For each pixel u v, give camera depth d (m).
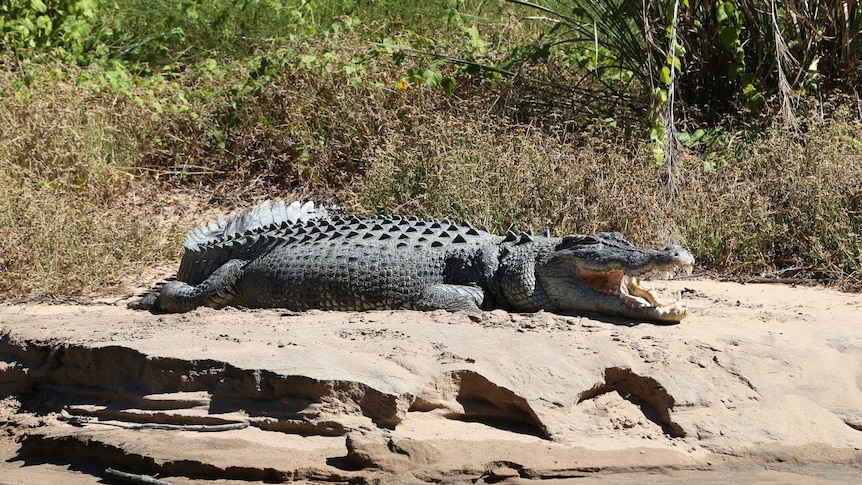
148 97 20.45
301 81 19.53
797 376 9.33
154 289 13.66
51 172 17.64
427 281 11.73
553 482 7.97
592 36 19.75
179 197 18.92
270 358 9.03
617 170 15.73
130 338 10.10
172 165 19.88
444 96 19.28
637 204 14.74
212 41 23.48
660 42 18.34
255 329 10.22
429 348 9.28
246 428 8.62
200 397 9.00
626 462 8.23
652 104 16.34
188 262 13.70
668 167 15.13
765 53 18.34
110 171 18.33
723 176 15.88
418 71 19.28
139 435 8.80
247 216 14.65
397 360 8.98
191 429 8.76
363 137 18.67
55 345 10.28
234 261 12.88
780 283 13.88
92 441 8.80
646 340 9.63
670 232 14.76
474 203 15.08
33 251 14.27
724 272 14.59
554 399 8.69
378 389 8.45
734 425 8.73
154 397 9.17
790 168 15.37
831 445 8.73
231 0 23.34
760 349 9.53
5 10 22.30
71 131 17.95
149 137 19.95
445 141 16.73
